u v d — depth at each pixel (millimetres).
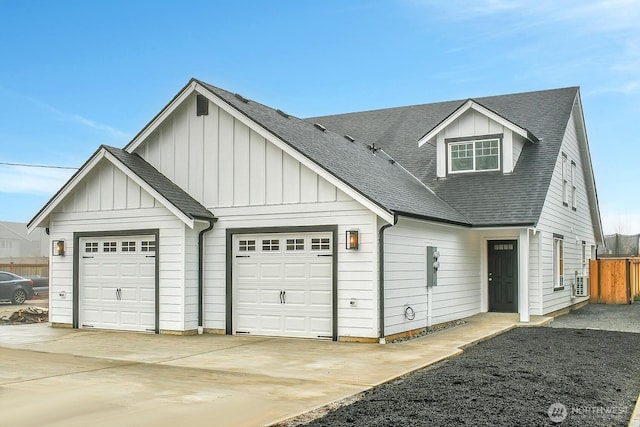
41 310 19156
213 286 14734
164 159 15633
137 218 15094
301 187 13859
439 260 15766
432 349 12039
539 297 17812
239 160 14664
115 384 8828
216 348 12305
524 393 8195
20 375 9477
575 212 22609
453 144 19797
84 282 15914
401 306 13688
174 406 7566
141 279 15094
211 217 14609
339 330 13242
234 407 7539
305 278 13781
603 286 24438
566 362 10758
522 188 18062
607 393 8453
